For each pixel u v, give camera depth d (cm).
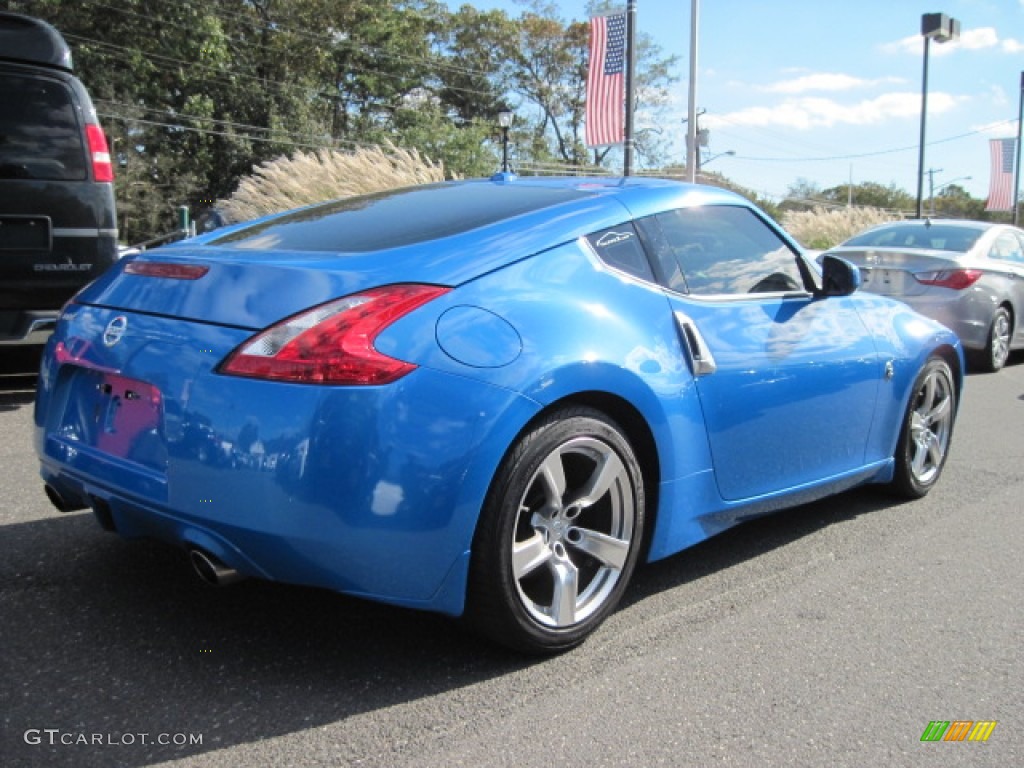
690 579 335
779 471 339
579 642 274
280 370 227
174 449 235
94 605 292
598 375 261
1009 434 597
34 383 685
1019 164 2908
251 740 219
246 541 229
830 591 326
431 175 1422
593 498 269
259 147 3791
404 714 233
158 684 244
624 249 297
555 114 5494
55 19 3356
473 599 248
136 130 3541
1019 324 938
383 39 4412
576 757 216
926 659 274
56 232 622
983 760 221
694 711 239
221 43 3653
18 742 215
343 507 222
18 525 363
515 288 260
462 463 231
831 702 246
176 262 273
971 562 358
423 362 231
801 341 344
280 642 271
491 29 5269
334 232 299
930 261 881
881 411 395
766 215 362
